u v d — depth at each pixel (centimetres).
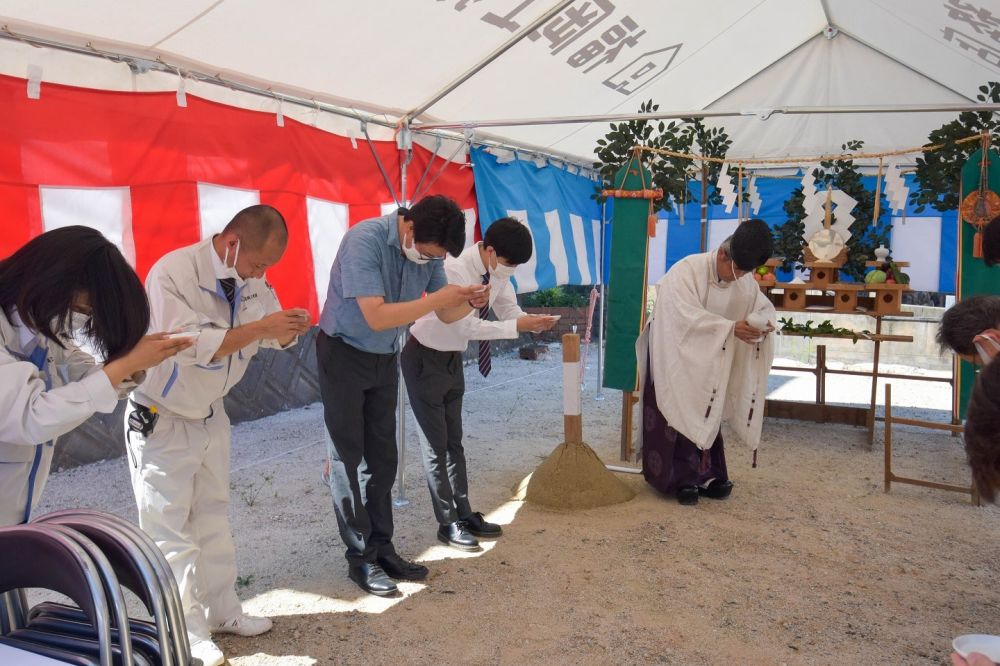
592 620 325
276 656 292
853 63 730
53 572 137
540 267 688
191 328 252
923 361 1061
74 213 324
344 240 321
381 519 359
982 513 470
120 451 587
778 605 341
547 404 813
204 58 362
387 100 479
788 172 904
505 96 546
